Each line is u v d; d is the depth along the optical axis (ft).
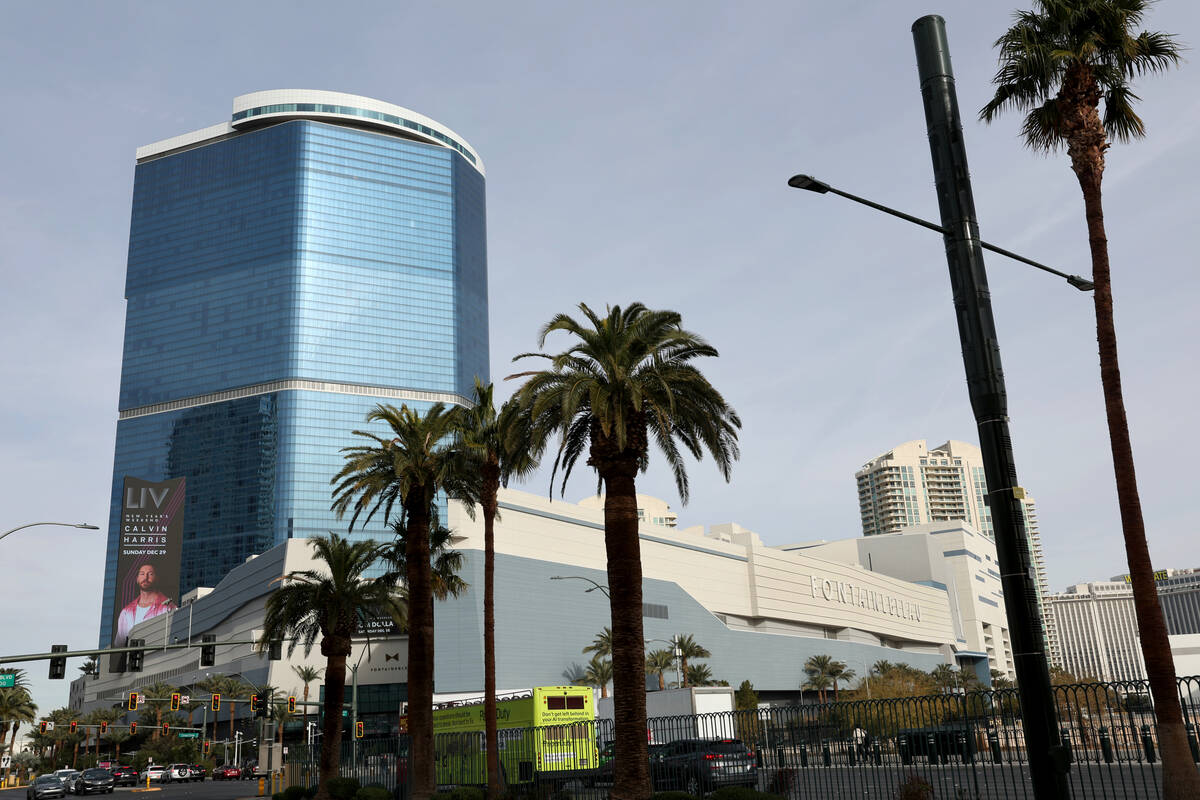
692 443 103.19
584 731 111.96
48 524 131.23
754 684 499.10
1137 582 62.34
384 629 390.21
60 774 235.81
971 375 49.57
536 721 132.36
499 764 116.16
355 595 148.25
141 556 534.37
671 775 91.40
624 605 91.04
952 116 52.70
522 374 102.73
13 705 399.85
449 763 126.52
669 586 465.47
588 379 94.58
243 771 400.06
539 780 105.19
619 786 86.63
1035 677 45.37
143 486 544.62
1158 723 59.06
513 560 388.78
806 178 48.57
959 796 70.18
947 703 72.69
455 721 149.79
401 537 143.02
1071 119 70.90
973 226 51.44
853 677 582.35
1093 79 71.20
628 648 89.86
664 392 95.50
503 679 366.63
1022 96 74.84
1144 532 63.16
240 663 463.42
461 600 366.02
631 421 95.50
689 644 426.92
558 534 429.79
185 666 565.94
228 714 477.36
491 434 123.75
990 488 48.24
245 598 478.59
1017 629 46.24
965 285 50.49
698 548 513.45
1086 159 69.97
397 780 127.54
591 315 98.12
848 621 622.13
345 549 149.69
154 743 472.85
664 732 98.53
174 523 547.08
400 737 131.13
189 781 364.38
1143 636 61.31
